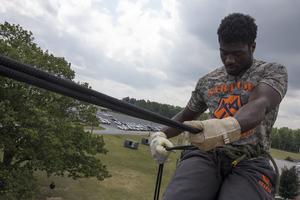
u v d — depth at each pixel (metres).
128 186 26.67
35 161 17.14
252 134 1.54
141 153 45.03
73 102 22.03
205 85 1.87
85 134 21.88
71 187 23.80
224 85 1.73
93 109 23.08
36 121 16.83
